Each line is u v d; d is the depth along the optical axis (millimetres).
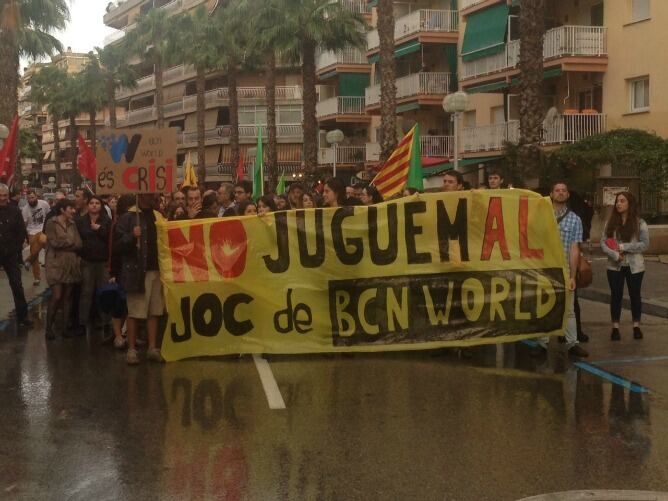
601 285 14773
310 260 9062
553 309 8969
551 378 8086
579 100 28438
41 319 12273
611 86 26688
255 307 9016
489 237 9055
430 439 6105
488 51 31391
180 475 5375
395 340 9031
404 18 37531
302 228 9062
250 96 62125
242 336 8992
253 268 9016
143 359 9117
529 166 20781
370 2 42188
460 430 6336
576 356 9141
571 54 26672
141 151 9094
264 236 9031
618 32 26344
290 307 9016
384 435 6207
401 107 38000
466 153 31875
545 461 5617
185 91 71625
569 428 6391
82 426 6496
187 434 6262
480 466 5516
